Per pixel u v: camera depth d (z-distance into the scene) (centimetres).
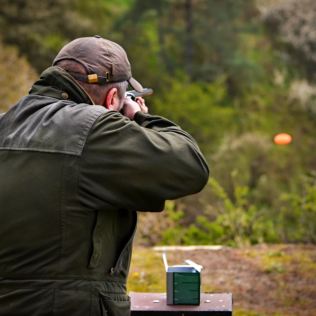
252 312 1384
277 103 7369
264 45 8269
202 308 932
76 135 720
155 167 719
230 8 8200
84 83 754
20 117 744
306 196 2156
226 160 5678
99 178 716
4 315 710
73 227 713
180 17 8238
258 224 2039
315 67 7856
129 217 752
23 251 712
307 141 6875
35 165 719
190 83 7938
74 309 707
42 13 6700
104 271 728
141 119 778
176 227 2156
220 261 1652
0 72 3844
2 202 717
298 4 7875
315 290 1489
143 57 7838
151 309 929
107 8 8162
